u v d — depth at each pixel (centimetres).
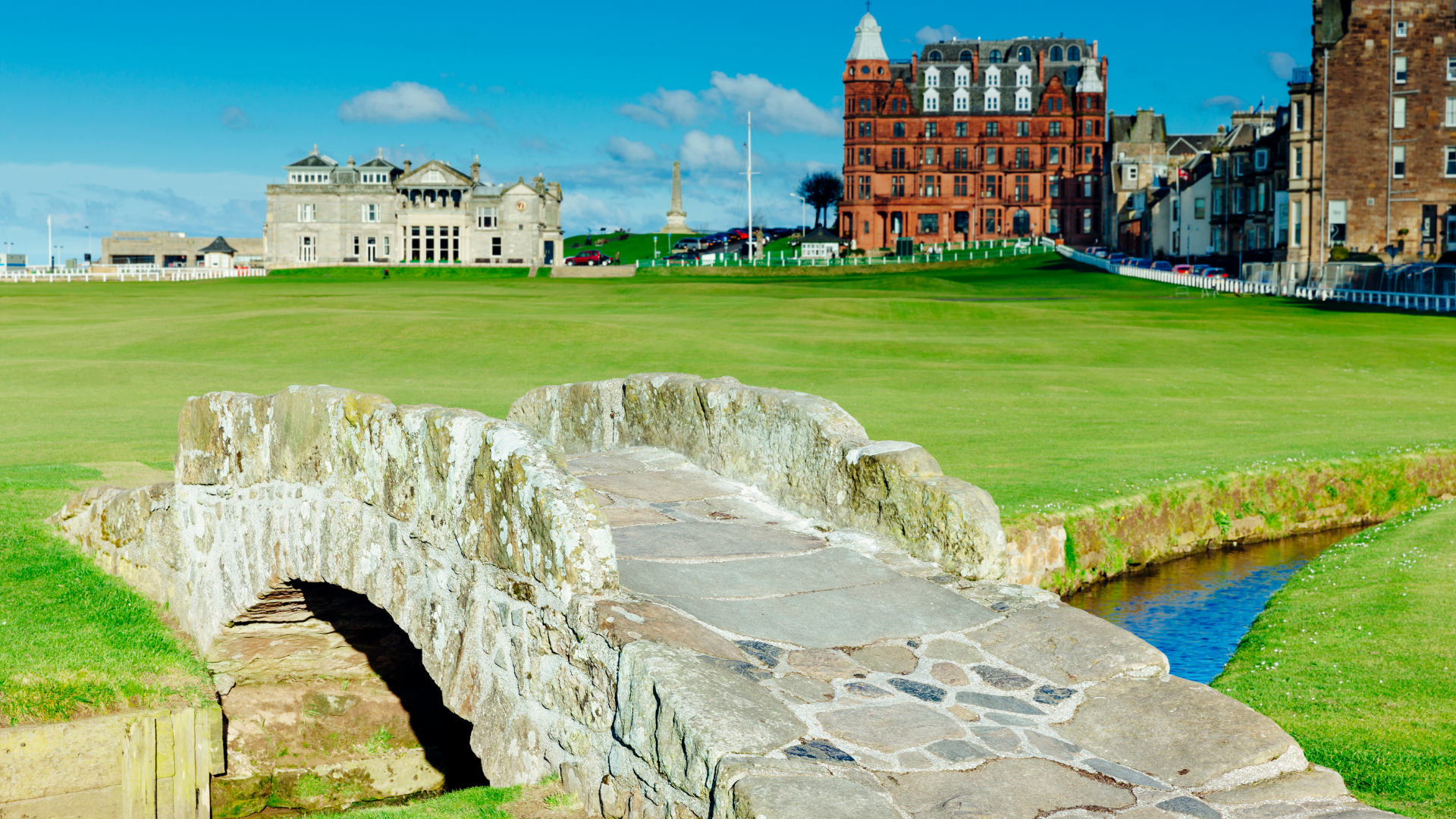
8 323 5675
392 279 12519
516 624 761
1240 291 7562
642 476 1077
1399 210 8050
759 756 558
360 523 948
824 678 668
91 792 1072
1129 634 734
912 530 870
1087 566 1645
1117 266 9819
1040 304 6669
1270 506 1923
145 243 19362
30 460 2094
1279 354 4125
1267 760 596
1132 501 1744
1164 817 543
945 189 15225
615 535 896
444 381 3500
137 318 5959
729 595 777
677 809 587
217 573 1188
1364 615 1202
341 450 970
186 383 3522
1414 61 7950
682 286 9025
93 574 1379
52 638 1188
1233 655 1212
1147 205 12875
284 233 14938
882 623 750
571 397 1331
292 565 1047
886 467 891
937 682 674
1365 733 872
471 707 811
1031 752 602
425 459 860
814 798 521
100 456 2158
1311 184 8181
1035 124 15088
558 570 713
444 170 14738
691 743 574
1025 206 15150
